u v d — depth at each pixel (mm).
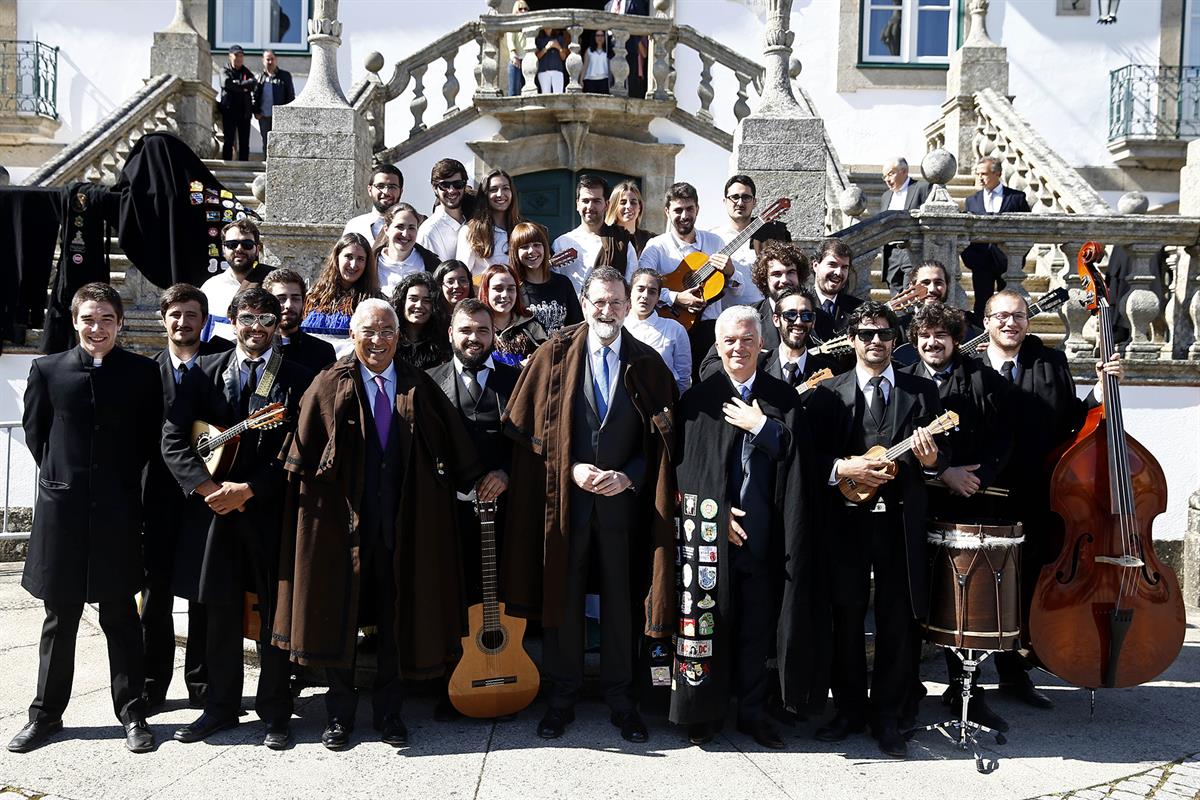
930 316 5133
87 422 4598
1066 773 4480
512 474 4859
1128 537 4852
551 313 5906
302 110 8117
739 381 4805
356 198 8211
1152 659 4941
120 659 4656
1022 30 13617
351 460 4633
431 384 4824
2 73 13422
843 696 4883
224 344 5328
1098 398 5641
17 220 7805
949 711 5227
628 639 4797
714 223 11078
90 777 4301
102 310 4621
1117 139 13461
